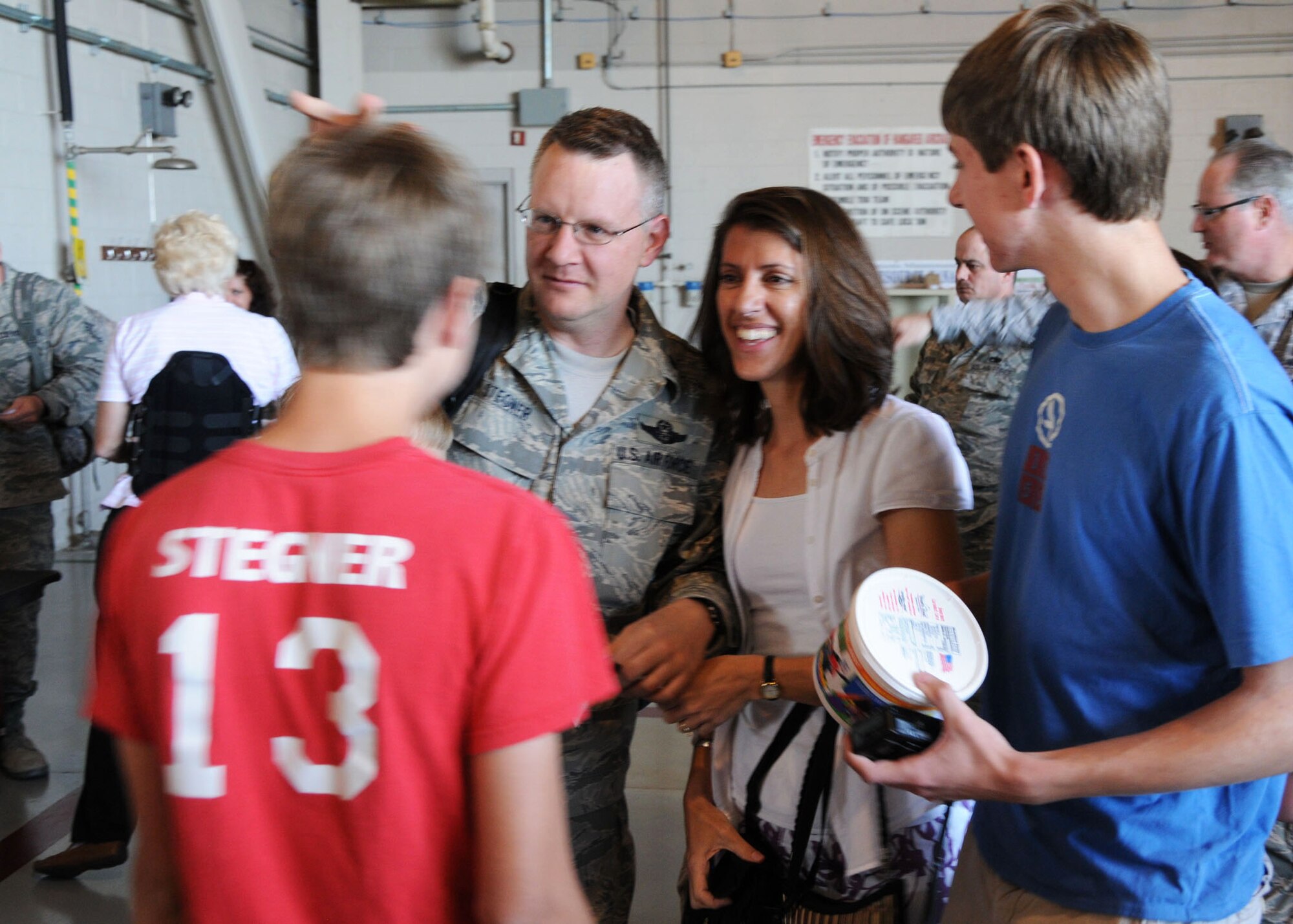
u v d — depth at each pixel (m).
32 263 4.78
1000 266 1.03
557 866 0.73
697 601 1.41
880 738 0.98
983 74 0.95
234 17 6.13
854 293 1.30
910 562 1.28
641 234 1.44
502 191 7.77
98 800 2.51
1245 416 0.85
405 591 0.69
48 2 4.84
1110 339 0.96
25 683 3.10
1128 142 0.90
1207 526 0.86
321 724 0.70
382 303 0.72
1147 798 0.97
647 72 7.62
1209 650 0.94
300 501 0.73
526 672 0.70
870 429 1.33
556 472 1.50
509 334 1.53
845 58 7.52
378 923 0.70
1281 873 2.01
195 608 0.71
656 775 3.22
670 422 1.54
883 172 7.59
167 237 2.62
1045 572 1.01
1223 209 2.52
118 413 2.63
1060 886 1.03
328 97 7.54
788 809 1.34
